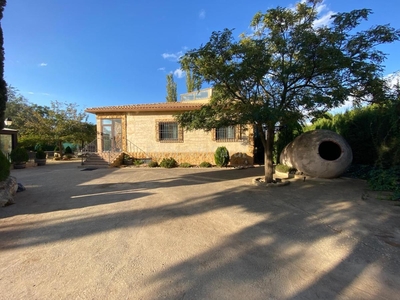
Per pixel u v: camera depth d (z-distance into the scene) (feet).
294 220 16.28
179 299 8.07
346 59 21.38
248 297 8.18
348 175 32.65
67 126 74.08
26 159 50.34
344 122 37.24
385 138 24.58
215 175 38.24
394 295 8.39
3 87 22.85
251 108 24.07
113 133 57.00
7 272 9.84
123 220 16.34
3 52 22.61
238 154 53.88
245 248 12.08
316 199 21.66
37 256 11.24
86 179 34.60
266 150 28.71
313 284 9.00
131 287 8.77
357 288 8.79
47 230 14.57
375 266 10.34
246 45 23.50
